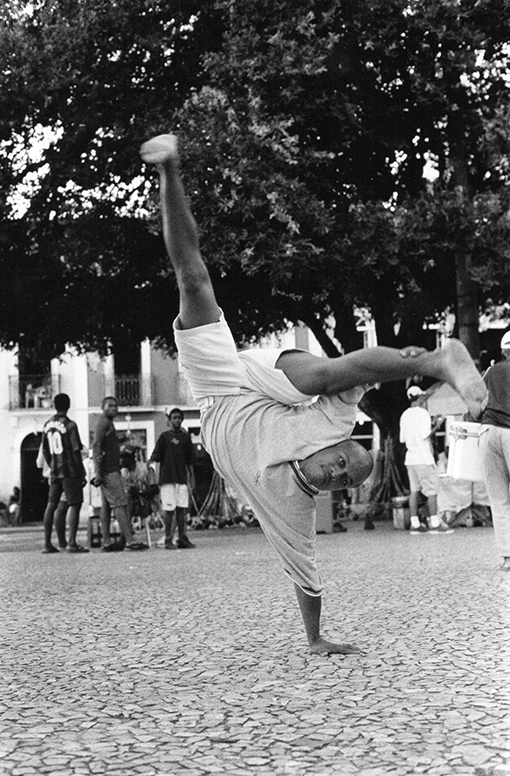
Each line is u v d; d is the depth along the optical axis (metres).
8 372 42.50
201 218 18.69
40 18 20.62
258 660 5.76
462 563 11.27
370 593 8.77
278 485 5.30
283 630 6.84
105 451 16.12
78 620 7.77
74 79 20.09
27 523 42.12
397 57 19.92
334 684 5.04
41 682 5.37
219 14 20.11
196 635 6.78
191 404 43.34
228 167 18.44
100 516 17.94
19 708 4.74
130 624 7.43
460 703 4.55
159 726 4.30
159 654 6.11
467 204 19.52
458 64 19.41
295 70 18.45
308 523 5.54
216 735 4.11
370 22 19.45
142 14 20.05
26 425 42.56
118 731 4.23
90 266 22.72
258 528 22.25
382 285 21.34
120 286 22.77
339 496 23.12
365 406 23.47
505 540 10.31
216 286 20.88
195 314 5.16
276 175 18.53
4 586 10.64
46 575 11.91
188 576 11.03
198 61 20.59
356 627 6.87
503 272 19.61
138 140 19.92
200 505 23.42
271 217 18.23
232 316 21.62
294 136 18.58
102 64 20.41
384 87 20.45
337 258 19.03
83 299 22.78
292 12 19.00
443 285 22.64
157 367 43.25
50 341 23.67
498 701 4.57
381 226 19.36
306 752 3.81
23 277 22.12
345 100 19.44
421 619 7.12
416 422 17.48
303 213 18.77
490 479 10.41
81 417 42.69
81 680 5.39
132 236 21.92
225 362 5.21
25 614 8.24
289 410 5.28
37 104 20.39
